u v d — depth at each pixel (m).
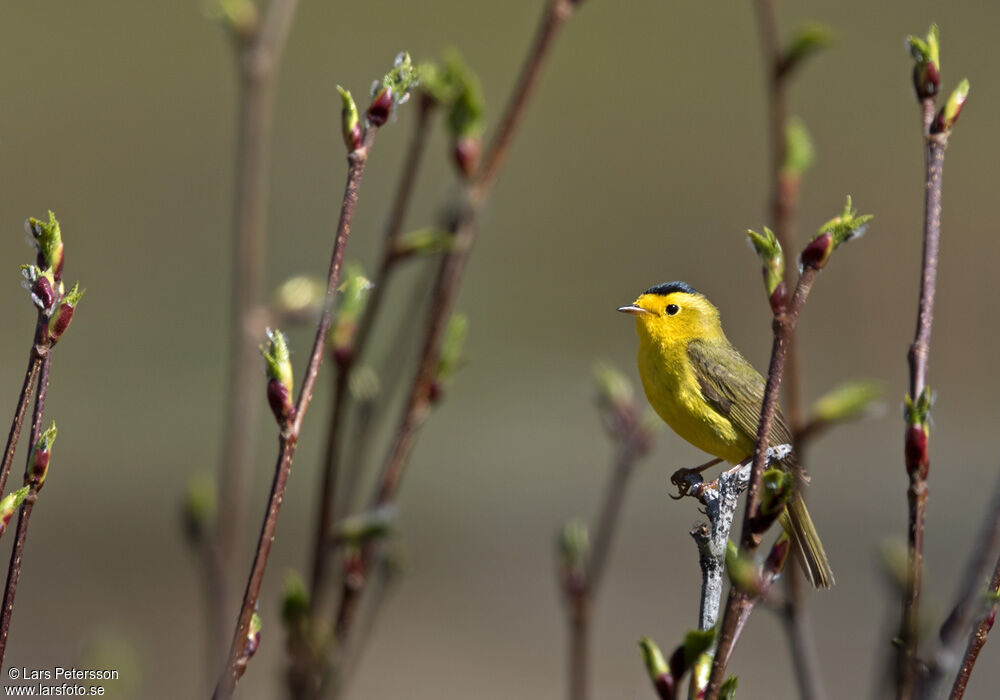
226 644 5.47
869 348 19.86
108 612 12.09
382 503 5.16
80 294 3.33
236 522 5.57
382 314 16.55
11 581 3.27
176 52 23.45
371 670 12.37
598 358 19.84
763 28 5.89
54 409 16.12
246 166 5.73
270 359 3.19
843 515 15.09
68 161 20.73
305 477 15.02
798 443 5.72
